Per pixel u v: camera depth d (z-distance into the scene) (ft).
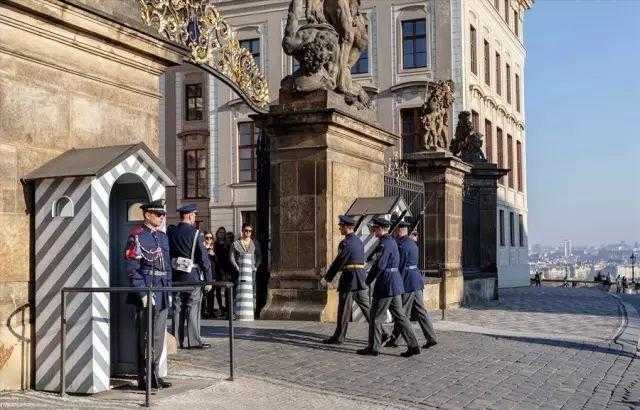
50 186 27.22
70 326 26.58
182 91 155.12
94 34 30.30
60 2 28.30
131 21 31.81
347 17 54.03
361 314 50.34
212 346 38.91
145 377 26.32
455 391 29.78
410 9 135.23
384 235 38.34
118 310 30.30
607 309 76.07
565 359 38.88
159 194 29.27
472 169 83.46
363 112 55.21
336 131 51.34
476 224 84.23
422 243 69.46
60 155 28.71
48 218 27.20
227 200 149.69
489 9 151.33
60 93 29.17
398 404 27.02
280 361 34.60
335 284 50.70
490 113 150.51
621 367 37.42
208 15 43.06
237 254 53.11
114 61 31.86
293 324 48.60
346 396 27.81
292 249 51.37
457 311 67.41
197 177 154.51
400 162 70.69
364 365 34.65
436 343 41.32
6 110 26.94
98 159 27.22
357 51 56.49
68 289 25.81
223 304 63.16
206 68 43.83
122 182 30.63
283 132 51.83
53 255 27.07
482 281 81.10
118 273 30.60
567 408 28.09
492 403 28.09
